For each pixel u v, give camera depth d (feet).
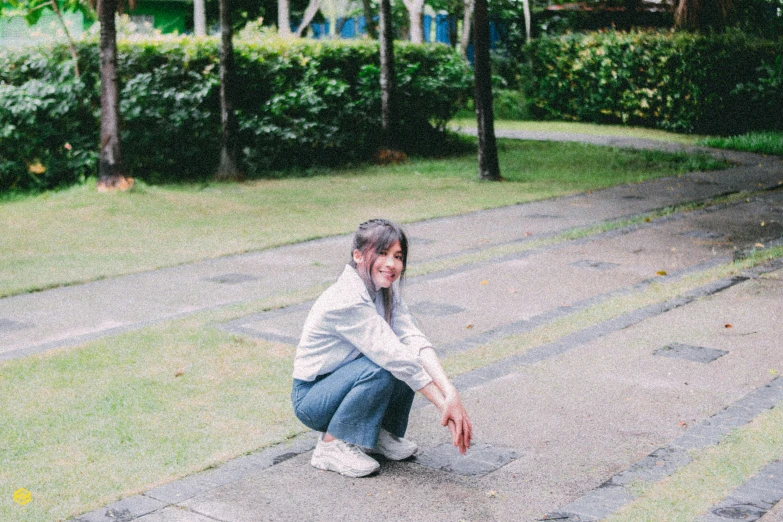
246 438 15.60
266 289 27.43
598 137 69.05
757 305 23.75
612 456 14.49
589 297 25.61
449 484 13.70
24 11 50.47
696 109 71.26
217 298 26.43
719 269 27.96
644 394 17.38
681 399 17.03
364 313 13.39
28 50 48.78
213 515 12.76
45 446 15.42
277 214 40.52
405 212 40.91
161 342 21.49
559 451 14.79
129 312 25.02
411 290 26.68
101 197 42.55
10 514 12.86
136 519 12.67
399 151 59.41
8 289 27.48
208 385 18.45
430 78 61.72
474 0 49.34
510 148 64.03
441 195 45.96
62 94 47.47
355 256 13.80
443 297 25.84
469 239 34.88
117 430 16.06
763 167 53.98
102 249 33.53
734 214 39.01
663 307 23.73
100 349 20.98
